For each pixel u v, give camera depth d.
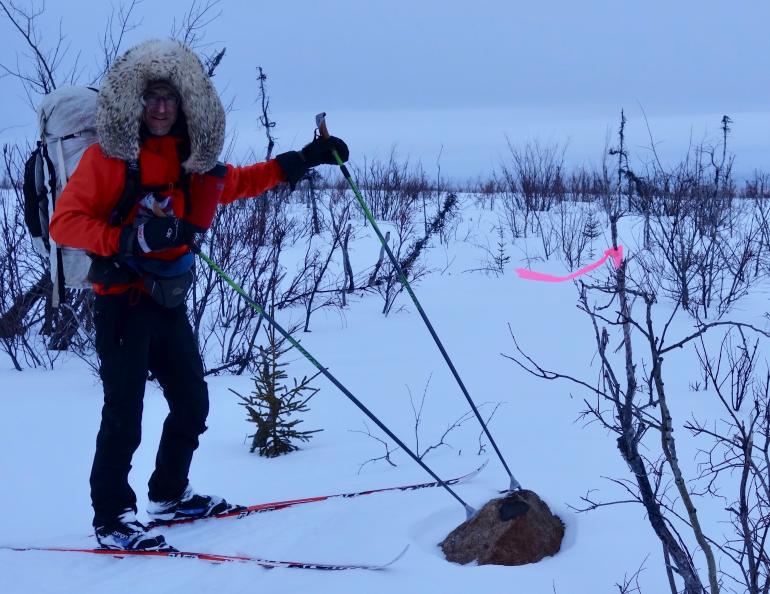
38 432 4.55
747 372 4.45
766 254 9.27
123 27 7.27
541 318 7.39
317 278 7.84
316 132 3.26
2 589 2.71
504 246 11.58
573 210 13.41
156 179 2.90
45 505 3.58
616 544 2.75
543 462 3.62
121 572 2.81
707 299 7.66
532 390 5.04
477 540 2.79
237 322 6.27
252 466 3.97
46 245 3.09
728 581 2.50
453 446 4.02
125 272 2.90
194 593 2.59
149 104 2.85
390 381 5.43
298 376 5.66
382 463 3.84
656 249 9.02
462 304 8.34
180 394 3.16
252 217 7.62
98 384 5.57
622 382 5.07
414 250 9.20
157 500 3.29
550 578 2.55
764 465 3.45
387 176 14.52
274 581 2.63
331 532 3.00
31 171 3.03
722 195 10.12
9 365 6.18
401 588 2.52
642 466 2.15
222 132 2.95
